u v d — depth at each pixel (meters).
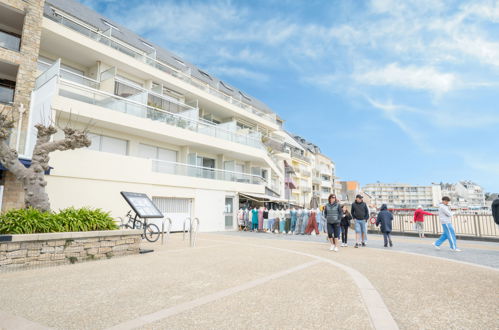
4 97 14.27
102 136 17.59
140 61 21.34
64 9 20.39
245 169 28.67
